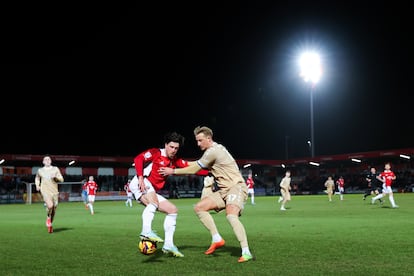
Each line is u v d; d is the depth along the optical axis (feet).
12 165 174.70
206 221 26.96
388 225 43.70
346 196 153.99
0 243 33.86
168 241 26.32
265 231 39.75
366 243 30.78
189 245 31.30
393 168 190.70
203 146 26.35
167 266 23.26
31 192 157.99
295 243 31.30
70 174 170.71
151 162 27.45
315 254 26.37
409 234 35.83
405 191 175.11
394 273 20.85
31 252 28.96
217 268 22.52
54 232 42.37
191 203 120.88
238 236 24.41
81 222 55.47
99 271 22.31
